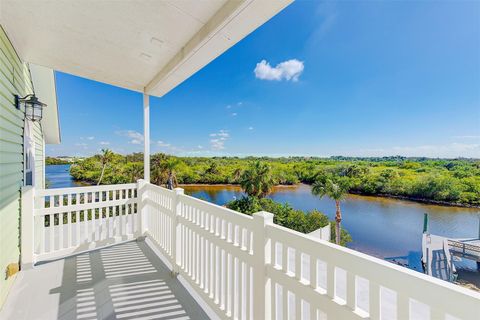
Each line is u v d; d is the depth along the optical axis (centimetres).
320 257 115
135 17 227
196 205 242
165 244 326
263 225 150
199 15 221
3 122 238
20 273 283
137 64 329
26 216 296
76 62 325
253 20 204
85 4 210
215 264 207
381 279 90
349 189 1662
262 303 150
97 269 296
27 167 365
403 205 1398
